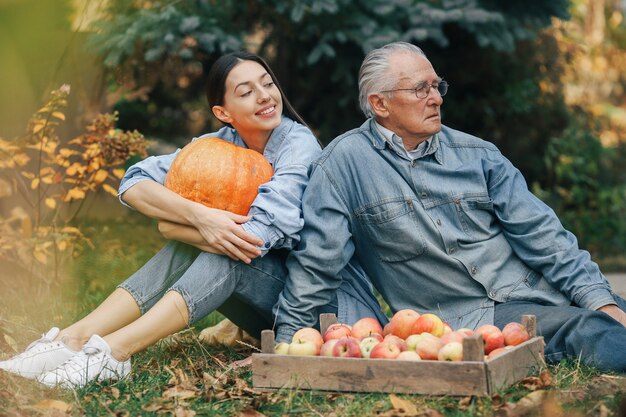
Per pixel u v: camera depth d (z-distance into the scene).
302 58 8.08
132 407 2.46
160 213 3.05
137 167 3.24
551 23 8.02
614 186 10.26
